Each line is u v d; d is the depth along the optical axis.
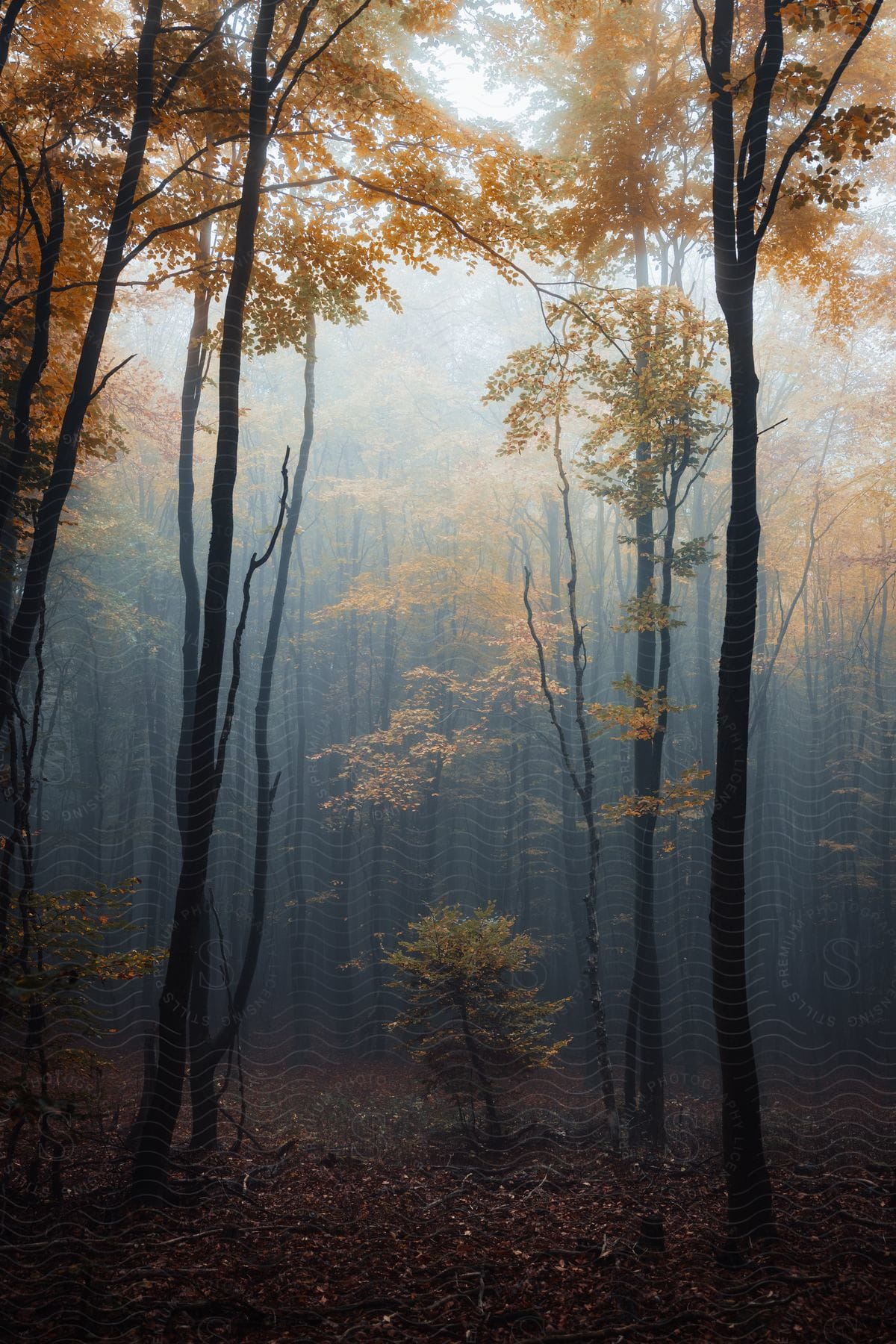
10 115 8.93
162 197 10.25
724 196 7.31
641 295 10.88
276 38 9.48
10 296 10.07
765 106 7.18
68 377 10.23
